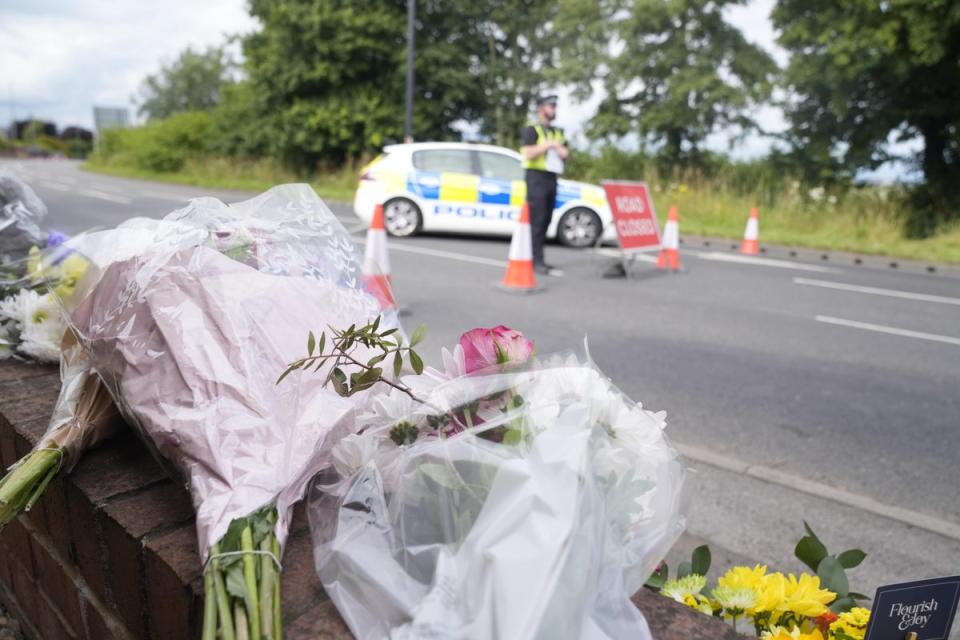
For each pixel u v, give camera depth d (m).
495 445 0.92
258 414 1.08
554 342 5.11
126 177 28.38
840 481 3.04
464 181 10.39
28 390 1.73
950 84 13.18
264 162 24.48
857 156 14.59
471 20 23.31
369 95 22.30
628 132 18.38
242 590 0.86
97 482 1.28
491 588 0.78
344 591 0.94
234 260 1.32
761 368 4.69
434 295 6.61
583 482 0.86
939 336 5.76
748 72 17.45
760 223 13.52
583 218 10.51
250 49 23.44
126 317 1.20
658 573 1.43
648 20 17.64
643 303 6.63
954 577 1.07
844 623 1.20
